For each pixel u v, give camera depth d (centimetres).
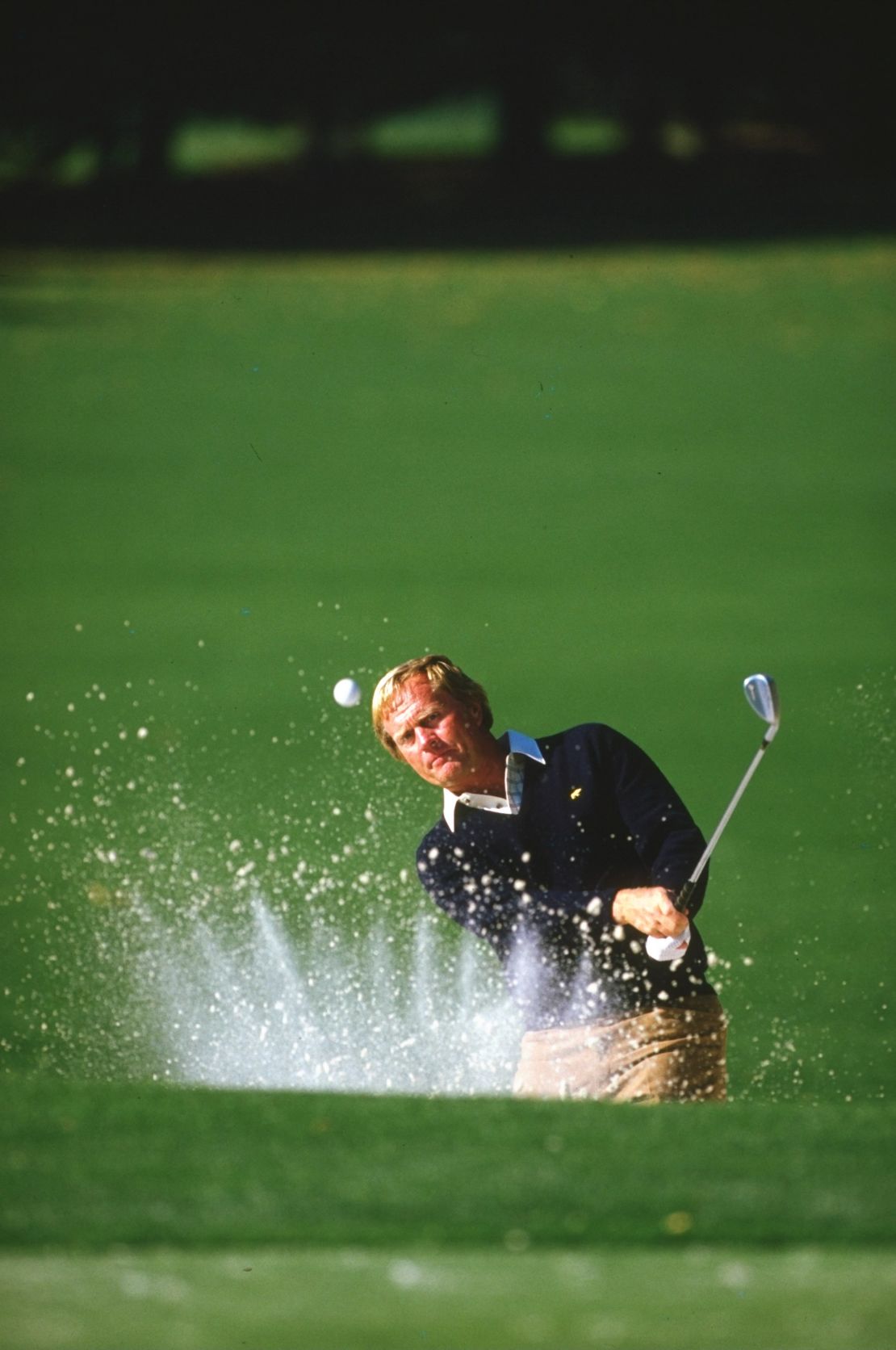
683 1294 905
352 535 5906
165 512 6231
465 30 15062
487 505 6297
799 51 14525
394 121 15225
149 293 10494
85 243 12038
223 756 3534
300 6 14850
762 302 9875
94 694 4047
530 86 14775
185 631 4697
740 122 14762
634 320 9600
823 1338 854
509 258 11531
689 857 1385
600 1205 1028
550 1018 1434
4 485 6600
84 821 3100
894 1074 2027
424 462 6988
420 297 10344
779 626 4706
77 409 7819
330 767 3431
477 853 1445
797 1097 1928
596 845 1425
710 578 5266
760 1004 2286
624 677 4259
